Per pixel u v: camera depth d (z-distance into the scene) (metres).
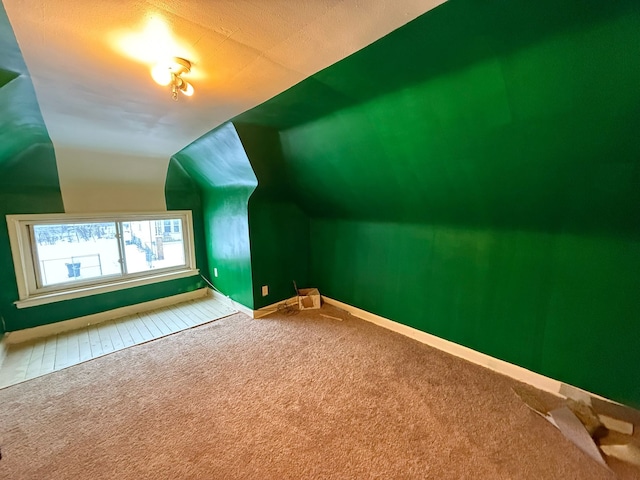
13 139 2.21
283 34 1.14
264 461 1.43
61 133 2.34
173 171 3.55
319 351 2.47
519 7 0.91
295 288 3.64
